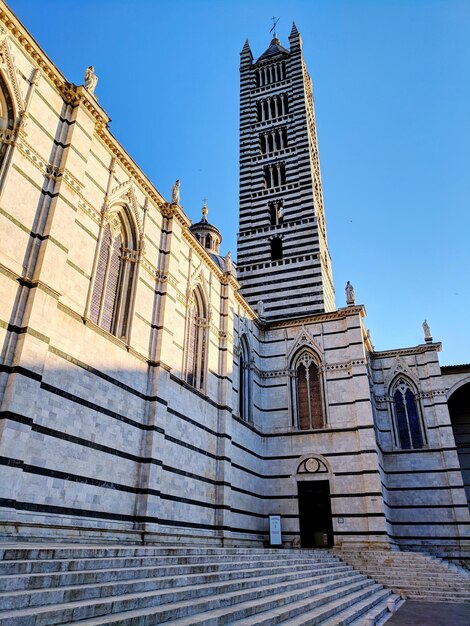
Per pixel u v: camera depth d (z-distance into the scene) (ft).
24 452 61.62
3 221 67.26
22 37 75.20
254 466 135.03
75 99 84.48
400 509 143.23
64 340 73.92
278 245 188.44
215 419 118.21
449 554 133.69
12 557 39.93
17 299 66.85
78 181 80.89
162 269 104.63
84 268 81.71
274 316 172.86
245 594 49.70
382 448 152.15
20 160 72.02
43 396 67.82
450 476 142.00
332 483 131.75
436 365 156.87
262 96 222.89
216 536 105.91
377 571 99.71
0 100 72.84
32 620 28.50
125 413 84.64
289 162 201.16
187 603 40.65
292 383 149.79
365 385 138.31
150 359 94.84
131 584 40.27
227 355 128.06
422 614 67.21
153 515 83.97
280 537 124.06
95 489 74.28
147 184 102.63
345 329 148.36
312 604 56.13
